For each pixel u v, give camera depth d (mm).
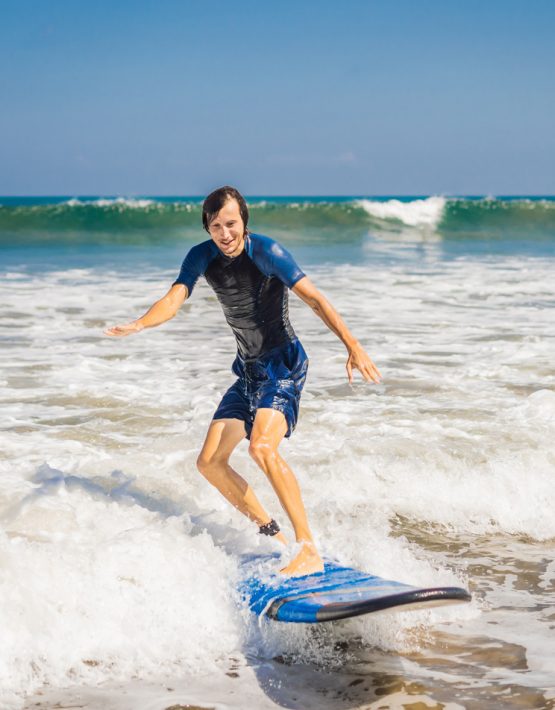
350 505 4586
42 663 2932
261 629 3203
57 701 2750
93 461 4902
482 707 2750
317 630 3248
